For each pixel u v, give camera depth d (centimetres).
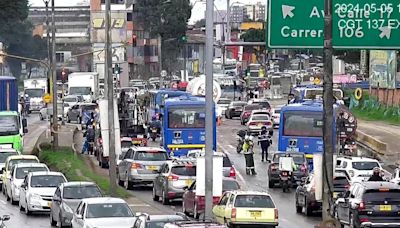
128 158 11156
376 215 7181
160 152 10994
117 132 9469
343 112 12769
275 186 11150
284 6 5681
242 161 13888
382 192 7225
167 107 12281
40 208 8906
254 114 17762
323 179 4944
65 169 11681
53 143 13888
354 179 9406
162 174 9681
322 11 5656
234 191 7562
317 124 11612
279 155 11069
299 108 11712
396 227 7162
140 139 14038
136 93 18275
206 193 5991
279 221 8238
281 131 11731
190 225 5084
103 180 10900
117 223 6669
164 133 12281
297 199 8919
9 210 9531
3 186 11119
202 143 12238
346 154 12681
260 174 12388
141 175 10769
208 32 5997
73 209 7788
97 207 6894
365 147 15112
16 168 10181
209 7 5953
